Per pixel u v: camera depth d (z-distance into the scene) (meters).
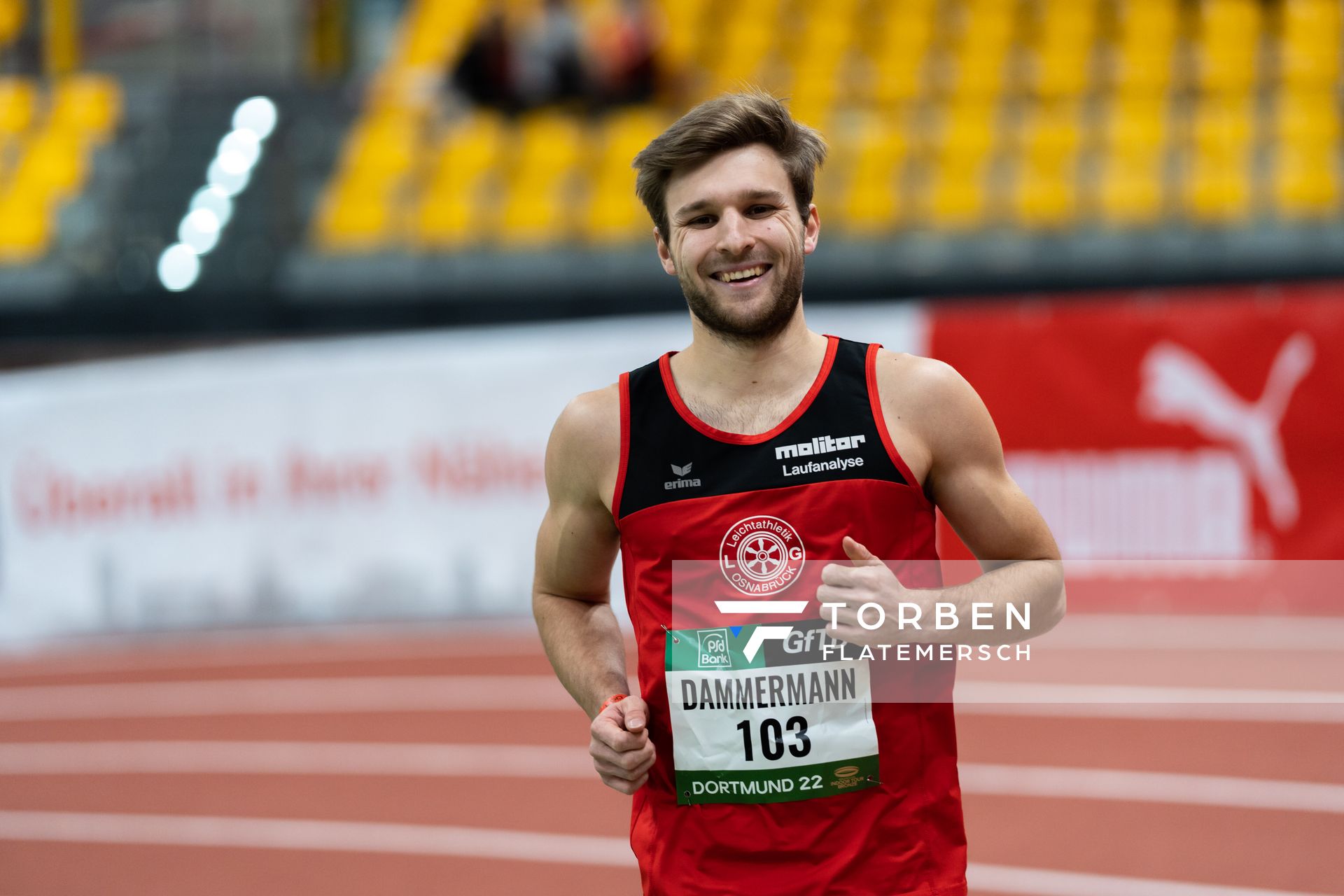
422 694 24.53
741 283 6.44
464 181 38.00
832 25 42.88
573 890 14.48
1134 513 27.36
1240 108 37.75
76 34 43.91
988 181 36.28
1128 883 13.94
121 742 22.39
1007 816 16.22
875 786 6.38
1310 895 13.47
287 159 38.22
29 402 30.77
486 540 29.78
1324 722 19.88
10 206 38.22
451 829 16.84
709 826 6.49
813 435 6.49
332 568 30.11
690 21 43.38
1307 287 31.00
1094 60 40.28
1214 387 27.00
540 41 39.38
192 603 30.30
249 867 15.80
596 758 6.48
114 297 33.88
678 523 6.56
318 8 46.62
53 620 30.61
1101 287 31.33
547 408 29.59
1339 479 26.55
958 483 6.64
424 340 30.02
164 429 30.42
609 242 36.22
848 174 36.53
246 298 33.59
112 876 15.66
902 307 28.34
